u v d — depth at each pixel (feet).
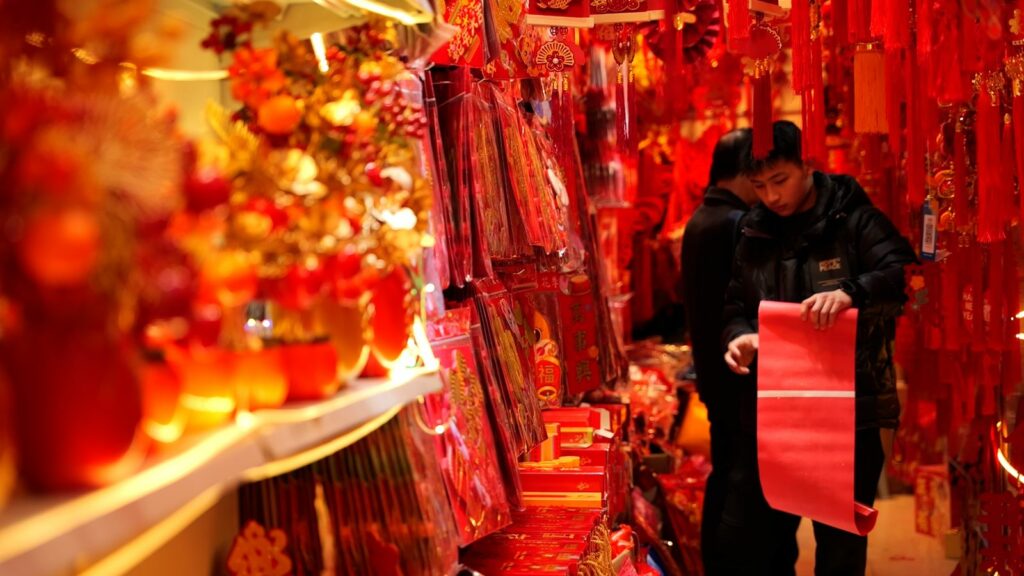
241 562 5.00
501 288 8.25
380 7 4.88
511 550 7.07
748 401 10.82
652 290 19.75
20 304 2.32
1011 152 9.09
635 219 19.06
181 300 2.56
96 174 2.38
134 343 2.59
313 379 3.75
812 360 9.29
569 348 11.54
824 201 10.31
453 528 5.72
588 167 13.60
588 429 9.73
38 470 2.36
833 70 14.17
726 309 10.98
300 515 5.25
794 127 10.21
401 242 4.43
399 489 5.28
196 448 2.89
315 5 5.04
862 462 10.20
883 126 9.27
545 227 8.80
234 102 5.59
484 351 7.09
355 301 4.07
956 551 15.17
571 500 8.39
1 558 1.94
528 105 10.06
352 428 3.96
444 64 7.15
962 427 13.35
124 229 2.44
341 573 5.23
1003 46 8.28
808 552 15.61
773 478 9.30
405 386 4.48
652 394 15.60
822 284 10.25
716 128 18.97
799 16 8.81
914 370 13.39
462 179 7.29
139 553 2.61
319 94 4.35
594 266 12.00
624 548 9.00
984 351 11.00
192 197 2.74
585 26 8.30
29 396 2.34
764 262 10.60
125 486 2.47
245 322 4.69
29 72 2.89
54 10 2.86
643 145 18.65
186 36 5.15
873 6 8.02
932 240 11.27
